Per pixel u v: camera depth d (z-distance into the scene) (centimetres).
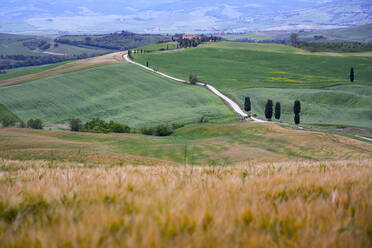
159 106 14150
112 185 473
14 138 7312
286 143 7244
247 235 252
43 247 228
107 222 274
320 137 7450
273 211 312
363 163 1027
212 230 256
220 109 13625
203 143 7525
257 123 10081
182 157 6053
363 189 421
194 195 386
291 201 351
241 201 356
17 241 239
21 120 12319
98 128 10919
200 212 297
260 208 324
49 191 429
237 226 275
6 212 348
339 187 447
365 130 10312
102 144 7512
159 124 12075
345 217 299
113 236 244
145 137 9006
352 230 256
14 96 14012
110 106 14075
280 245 242
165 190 424
